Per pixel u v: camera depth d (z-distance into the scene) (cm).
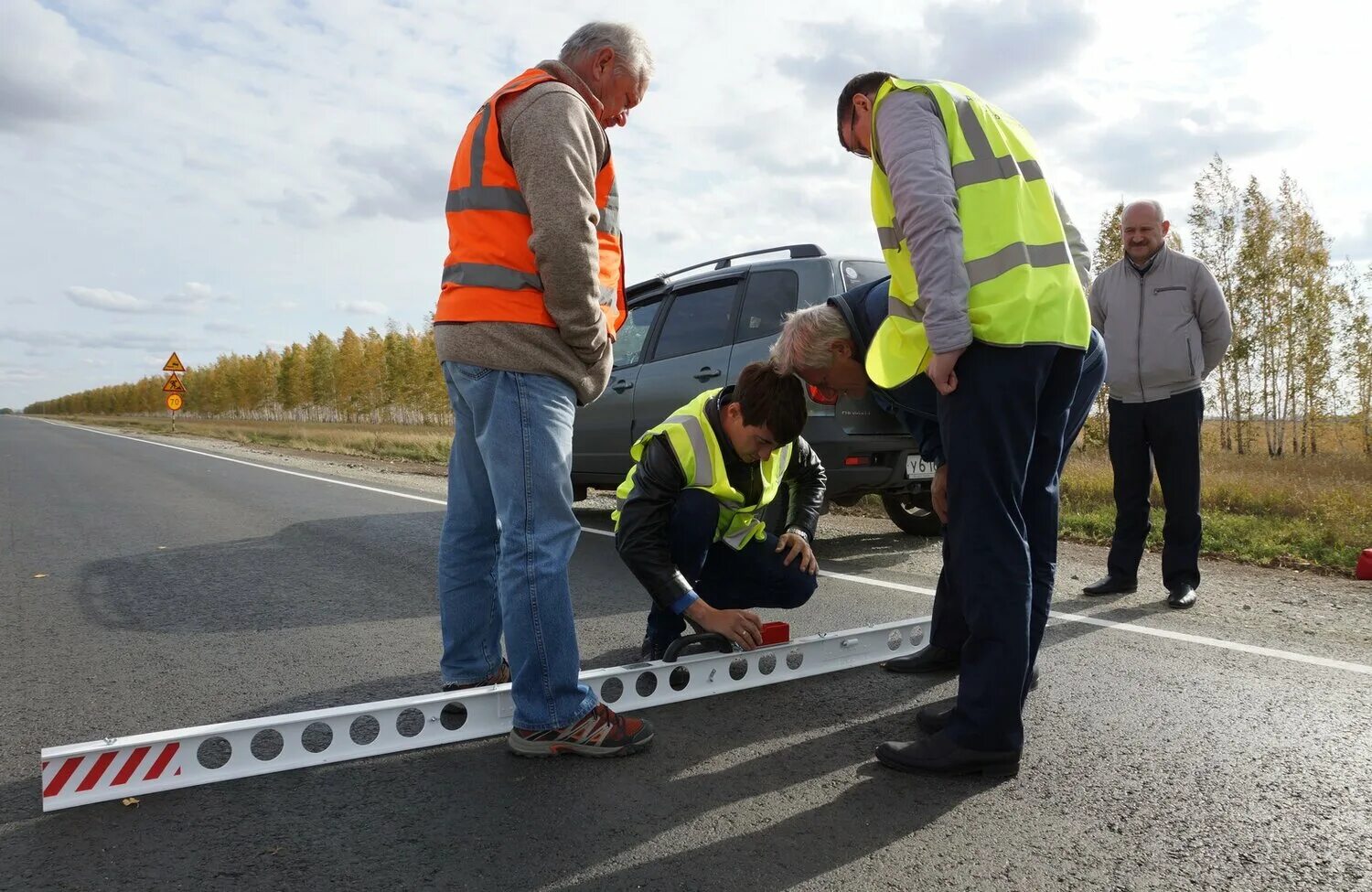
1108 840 163
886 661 277
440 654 289
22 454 1412
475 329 195
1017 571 189
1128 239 377
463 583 232
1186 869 153
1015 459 189
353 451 1791
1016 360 185
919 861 155
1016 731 191
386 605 359
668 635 267
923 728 221
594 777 193
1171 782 189
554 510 199
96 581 405
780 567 264
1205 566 470
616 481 561
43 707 237
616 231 217
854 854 158
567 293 187
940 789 186
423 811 176
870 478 429
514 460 196
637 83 210
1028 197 195
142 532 552
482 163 195
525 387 196
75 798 177
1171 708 236
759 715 233
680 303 524
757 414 230
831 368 231
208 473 1019
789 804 179
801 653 271
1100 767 197
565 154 182
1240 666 276
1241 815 173
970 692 191
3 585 396
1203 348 378
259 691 252
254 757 197
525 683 201
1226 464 995
